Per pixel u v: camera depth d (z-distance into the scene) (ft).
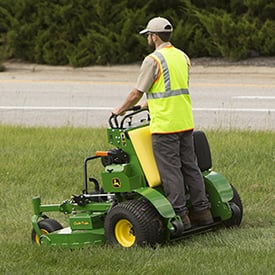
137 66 212.84
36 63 221.66
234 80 192.75
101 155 71.05
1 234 78.95
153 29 69.36
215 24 208.95
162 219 67.97
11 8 223.71
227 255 64.13
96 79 199.93
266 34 207.51
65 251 67.36
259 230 74.08
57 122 147.54
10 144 114.93
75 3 219.00
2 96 177.99
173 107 67.97
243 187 90.94
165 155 68.23
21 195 92.02
